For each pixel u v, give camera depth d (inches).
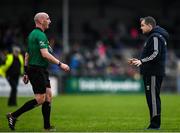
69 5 4904.0
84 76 3747.5
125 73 3838.6
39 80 1365.7
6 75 2517.2
